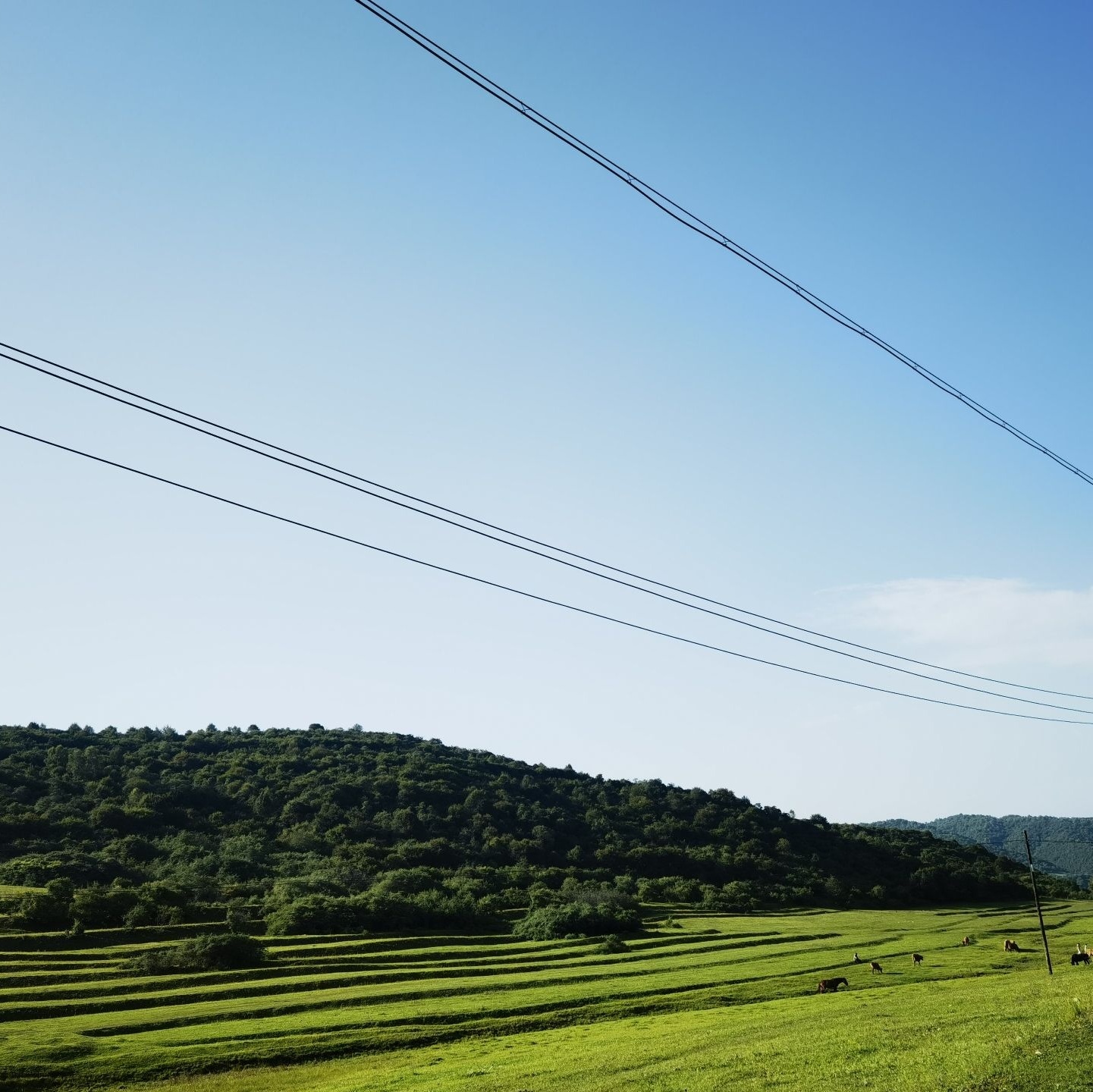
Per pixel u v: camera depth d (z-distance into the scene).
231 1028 71.19
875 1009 59.53
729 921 159.12
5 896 112.06
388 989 87.00
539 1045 61.28
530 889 157.50
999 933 142.38
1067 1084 27.34
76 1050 63.47
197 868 148.38
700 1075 37.56
